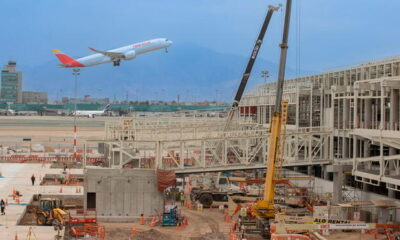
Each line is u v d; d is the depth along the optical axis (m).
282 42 67.94
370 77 88.88
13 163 126.56
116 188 73.50
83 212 72.06
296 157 88.25
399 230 61.78
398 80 67.75
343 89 84.56
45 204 68.50
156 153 81.00
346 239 60.47
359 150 84.12
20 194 86.62
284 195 84.88
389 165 71.44
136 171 73.62
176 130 122.19
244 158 93.19
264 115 127.00
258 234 63.16
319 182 91.31
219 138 83.56
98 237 61.03
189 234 64.25
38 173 110.56
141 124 139.12
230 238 61.38
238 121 131.50
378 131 68.62
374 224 61.50
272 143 67.88
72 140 186.12
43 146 155.12
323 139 92.94
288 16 67.62
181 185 98.44
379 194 75.81
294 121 114.69
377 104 80.06
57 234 58.91
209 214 77.12
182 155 81.75
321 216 67.75
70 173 110.06
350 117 86.06
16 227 63.16
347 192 80.19
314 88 104.94
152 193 73.69
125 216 73.25
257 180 85.38
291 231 60.12
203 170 82.31
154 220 69.62
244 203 76.19
